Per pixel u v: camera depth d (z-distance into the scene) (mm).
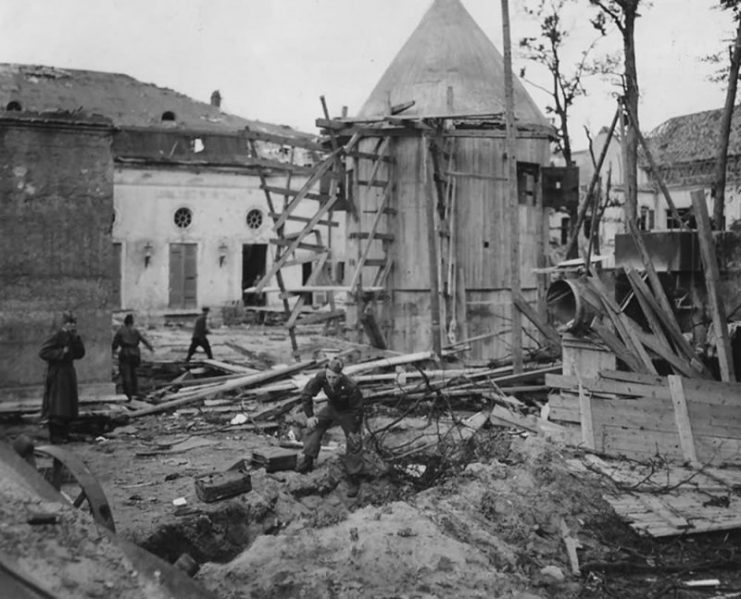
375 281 23531
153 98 45562
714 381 12633
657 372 14289
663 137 48406
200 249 42156
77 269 14672
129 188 40469
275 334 34312
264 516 9602
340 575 7500
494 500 9961
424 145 21516
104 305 14883
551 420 13469
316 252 22453
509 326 23656
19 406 14125
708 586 8305
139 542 8547
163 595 4074
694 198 14008
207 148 43281
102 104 43531
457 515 9539
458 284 23312
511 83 17094
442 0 25719
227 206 42719
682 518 9773
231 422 14891
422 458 12484
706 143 45000
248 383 17109
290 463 11398
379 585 7387
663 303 14125
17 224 14227
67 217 14578
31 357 14344
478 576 7656
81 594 3896
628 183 15406
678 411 12336
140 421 15164
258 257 45688
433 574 7613
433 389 14938
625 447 12383
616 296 15133
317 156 42531
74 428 14320
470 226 23531
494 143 23594
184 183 41625
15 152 14172
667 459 12055
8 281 14203
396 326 23609
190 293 42000
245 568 7641
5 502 4516
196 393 16734
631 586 8312
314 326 37031
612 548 9164
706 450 12117
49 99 42438
